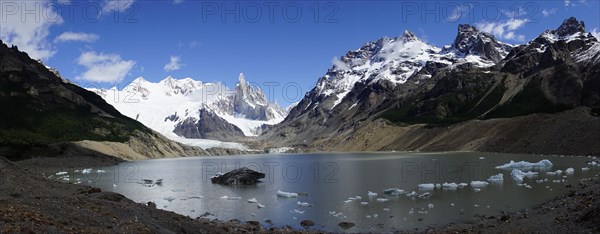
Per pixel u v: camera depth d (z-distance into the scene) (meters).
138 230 27.41
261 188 75.56
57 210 27.19
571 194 49.38
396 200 56.06
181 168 143.50
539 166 93.31
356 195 61.97
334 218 46.16
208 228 35.78
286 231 39.34
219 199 62.84
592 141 126.31
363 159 165.75
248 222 44.16
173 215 38.56
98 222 27.12
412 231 38.78
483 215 44.28
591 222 30.66
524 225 35.22
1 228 19.92
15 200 27.94
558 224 33.09
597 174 72.69
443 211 47.50
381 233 38.72
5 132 178.50
